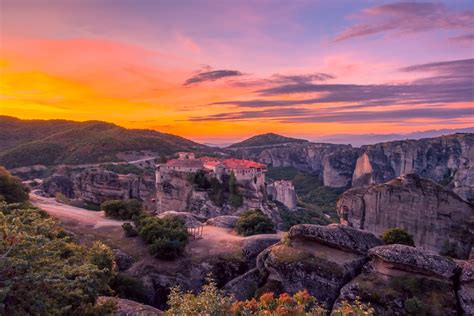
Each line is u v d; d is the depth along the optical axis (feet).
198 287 151.74
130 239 175.01
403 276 106.93
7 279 49.01
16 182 198.90
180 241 164.66
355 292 106.73
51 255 60.18
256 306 52.80
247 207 321.93
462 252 179.01
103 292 106.93
